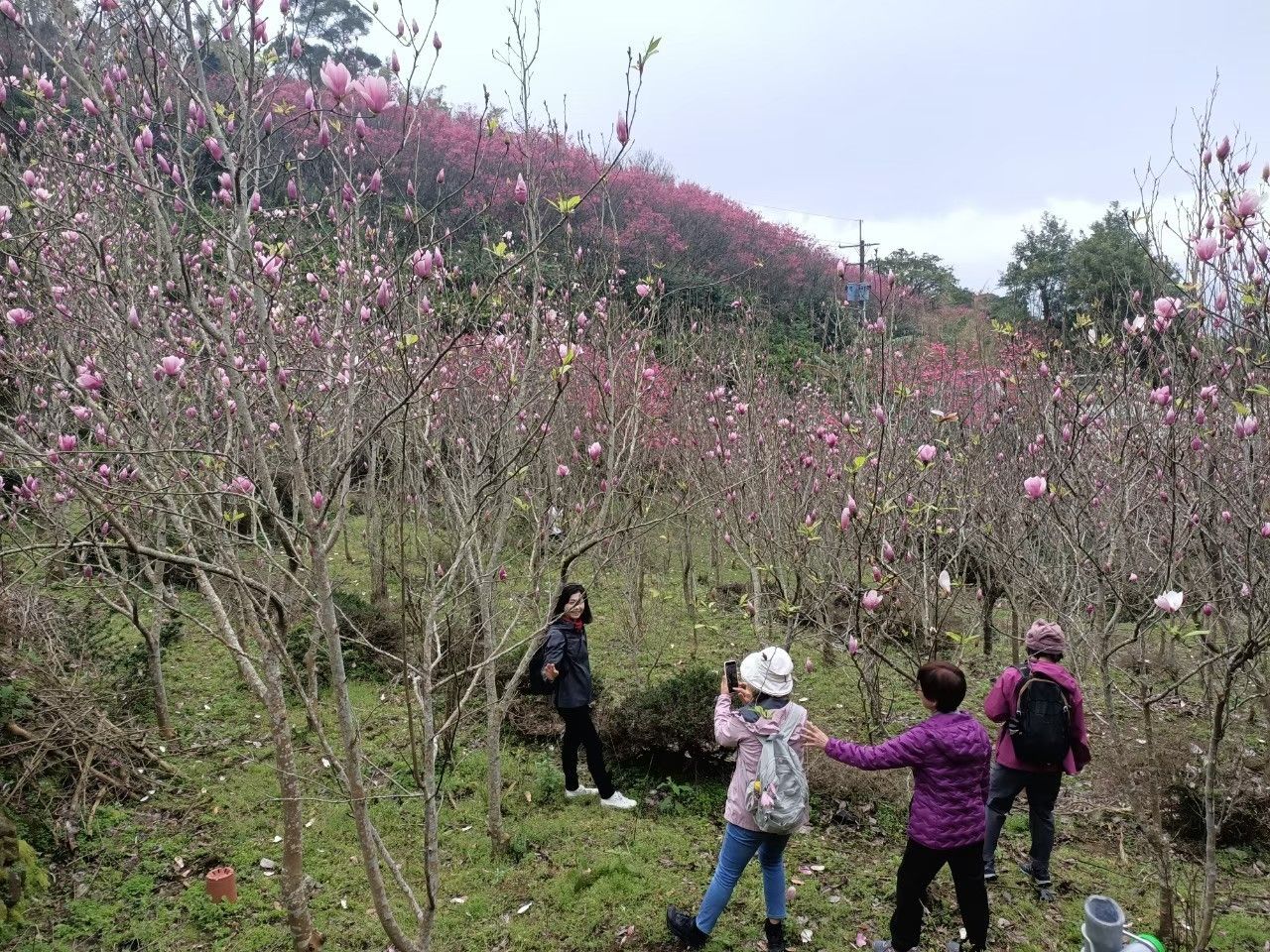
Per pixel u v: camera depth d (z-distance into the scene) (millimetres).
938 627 4398
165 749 5367
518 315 5328
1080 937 3689
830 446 4730
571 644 4684
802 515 5496
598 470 6176
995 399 6871
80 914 3863
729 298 14195
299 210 3916
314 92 3090
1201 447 3951
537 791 4973
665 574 9102
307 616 6531
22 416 4223
